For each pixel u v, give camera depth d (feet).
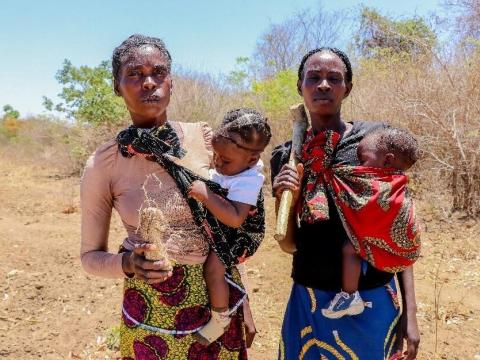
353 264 7.92
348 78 8.39
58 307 17.95
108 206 7.36
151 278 6.56
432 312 16.47
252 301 17.95
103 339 15.60
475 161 25.25
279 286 19.15
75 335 15.90
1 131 72.02
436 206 26.08
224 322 7.20
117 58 7.04
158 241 6.54
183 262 7.06
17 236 26.14
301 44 59.72
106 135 45.98
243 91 42.91
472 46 30.09
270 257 22.04
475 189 25.54
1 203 34.45
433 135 27.22
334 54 8.27
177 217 7.00
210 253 7.19
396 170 7.84
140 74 6.92
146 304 7.11
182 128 7.42
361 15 40.14
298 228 8.45
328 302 8.25
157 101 6.97
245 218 7.24
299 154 8.25
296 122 8.49
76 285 19.81
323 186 8.07
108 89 44.32
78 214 31.48
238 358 7.73
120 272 6.91
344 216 7.88
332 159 8.07
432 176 27.22
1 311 17.58
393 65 33.04
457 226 24.23
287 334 8.66
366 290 8.10
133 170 7.06
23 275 20.65
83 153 46.83
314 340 8.39
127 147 6.95
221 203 6.97
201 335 7.14
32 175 47.88
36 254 23.29
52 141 60.03
